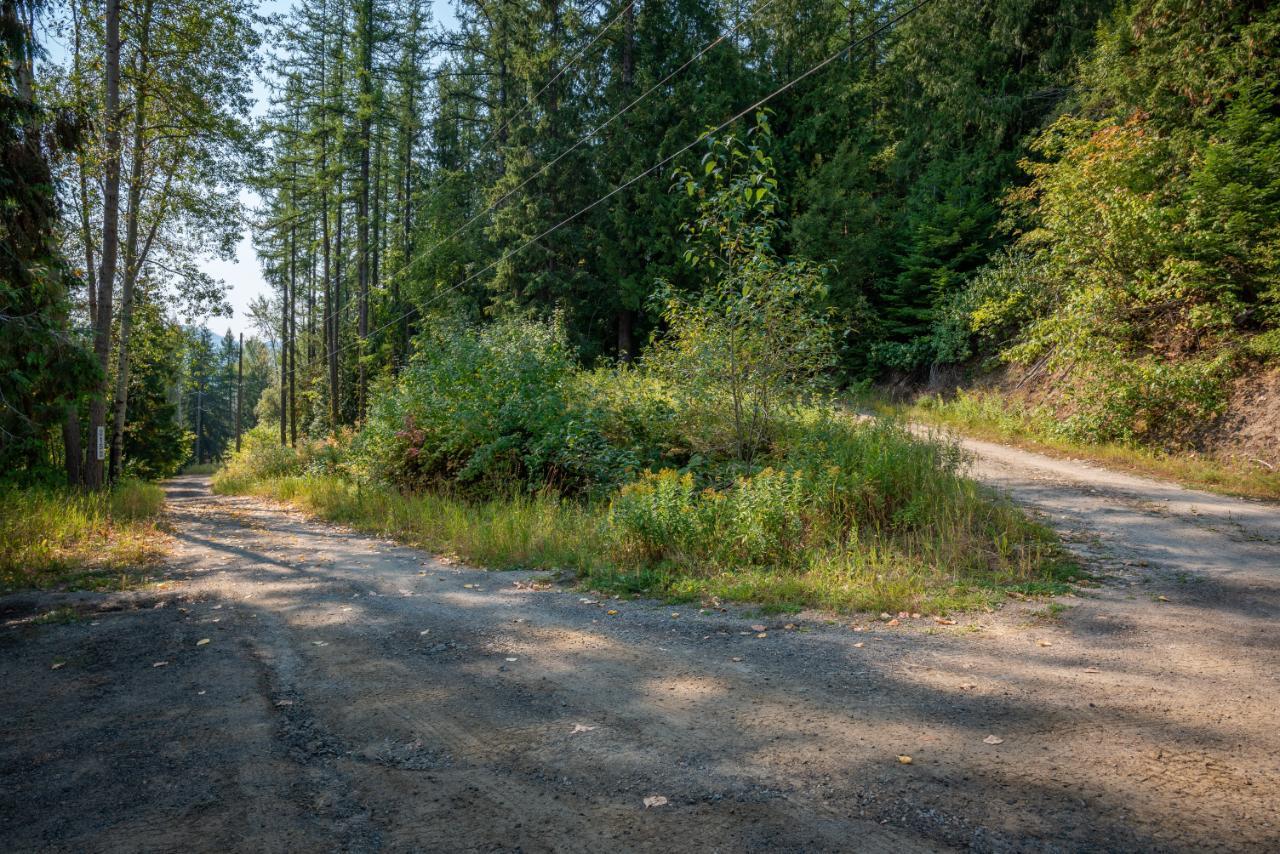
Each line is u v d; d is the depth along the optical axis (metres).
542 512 9.62
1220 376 14.09
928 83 28.34
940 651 4.61
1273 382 13.27
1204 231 14.06
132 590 6.87
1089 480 12.21
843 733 3.39
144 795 2.98
